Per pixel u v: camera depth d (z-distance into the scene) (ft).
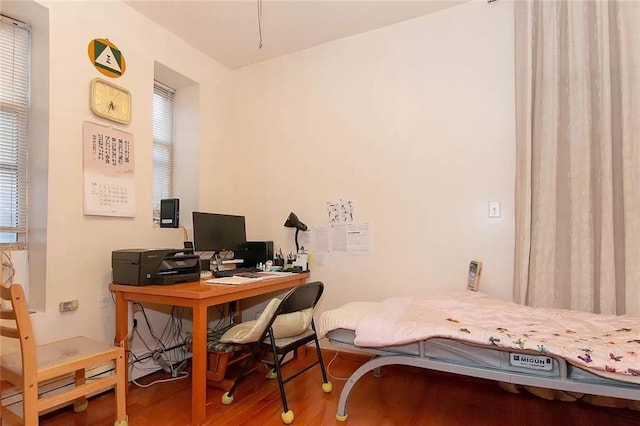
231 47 10.25
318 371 8.65
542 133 7.23
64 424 6.18
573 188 6.92
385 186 9.17
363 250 9.32
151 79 8.84
